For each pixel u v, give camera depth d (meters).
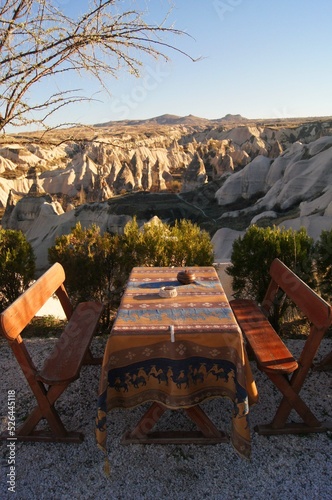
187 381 2.97
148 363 2.98
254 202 44.72
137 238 5.61
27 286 5.86
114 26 3.27
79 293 5.70
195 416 3.30
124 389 3.05
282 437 3.36
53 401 3.30
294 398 3.29
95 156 63.78
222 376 3.01
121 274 5.67
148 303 3.37
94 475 3.03
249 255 5.26
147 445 3.31
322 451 3.19
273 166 45.31
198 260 5.60
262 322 4.00
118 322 3.04
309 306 3.28
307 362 3.22
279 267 4.19
